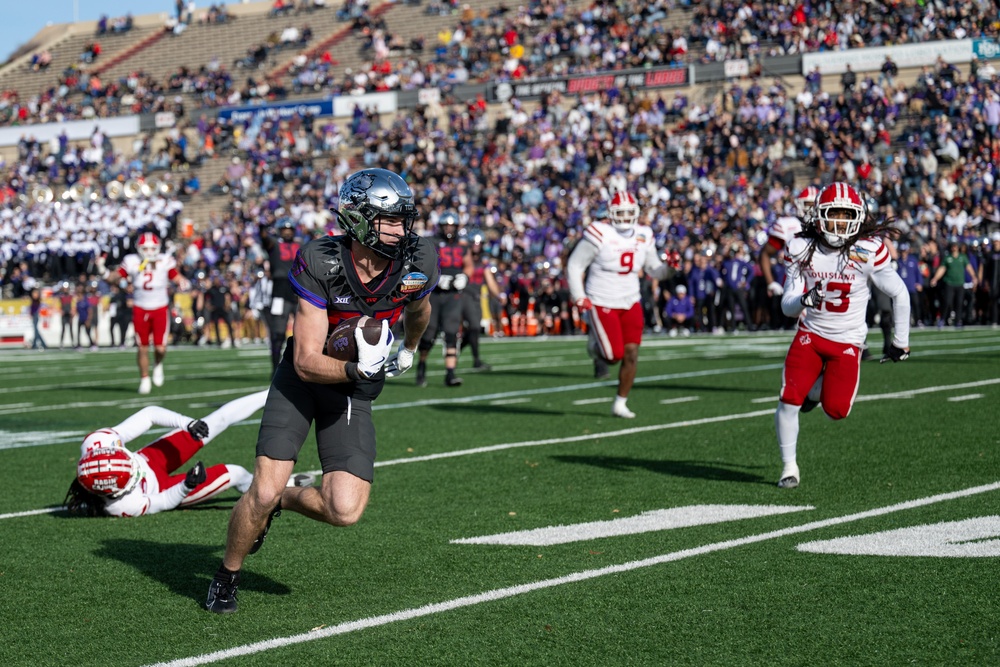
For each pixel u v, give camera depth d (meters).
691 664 7.83
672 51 71.69
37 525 13.36
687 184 61.12
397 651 8.27
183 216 80.69
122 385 33.59
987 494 13.56
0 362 48.84
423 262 9.29
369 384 9.41
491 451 18.30
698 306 53.56
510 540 11.90
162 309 30.33
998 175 55.03
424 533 12.37
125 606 9.76
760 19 70.69
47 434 21.98
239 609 9.57
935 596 9.30
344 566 10.98
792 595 9.45
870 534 11.63
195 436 14.15
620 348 21.70
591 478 15.59
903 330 14.68
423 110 76.44
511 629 8.73
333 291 9.03
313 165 77.38
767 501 13.66
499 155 69.75
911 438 18.03
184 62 94.75
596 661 7.95
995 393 23.95
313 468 17.19
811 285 14.48
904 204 55.44
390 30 87.44
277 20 93.56
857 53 66.12
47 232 75.62
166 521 13.48
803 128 62.62
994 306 50.44
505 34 78.69
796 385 14.51
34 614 9.56
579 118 68.94
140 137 87.06
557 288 57.62
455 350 30.06
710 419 21.69
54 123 89.38
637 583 9.98
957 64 64.06
